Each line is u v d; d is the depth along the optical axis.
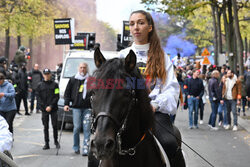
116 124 2.92
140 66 3.95
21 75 15.38
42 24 32.72
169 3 17.31
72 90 8.74
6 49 34.25
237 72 24.50
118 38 15.74
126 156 3.37
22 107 18.58
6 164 3.69
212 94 12.91
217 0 22.25
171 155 3.81
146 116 3.35
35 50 52.38
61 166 7.68
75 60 12.95
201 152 9.12
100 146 2.79
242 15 30.39
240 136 11.59
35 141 10.38
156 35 4.00
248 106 19.14
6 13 29.56
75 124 8.73
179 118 15.74
